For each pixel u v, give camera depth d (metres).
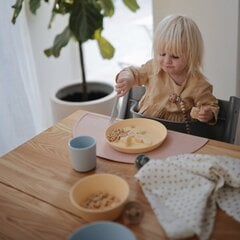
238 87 1.97
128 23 2.56
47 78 2.56
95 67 2.92
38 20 2.37
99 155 1.10
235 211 0.83
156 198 0.87
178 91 1.38
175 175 0.91
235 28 1.82
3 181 1.00
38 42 2.42
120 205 0.81
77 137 1.06
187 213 0.80
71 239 0.71
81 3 1.74
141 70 1.50
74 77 2.81
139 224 0.81
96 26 1.75
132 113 1.44
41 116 2.47
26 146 1.18
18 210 0.89
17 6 1.73
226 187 0.90
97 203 0.86
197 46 1.30
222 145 1.12
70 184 0.98
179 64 1.31
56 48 1.96
